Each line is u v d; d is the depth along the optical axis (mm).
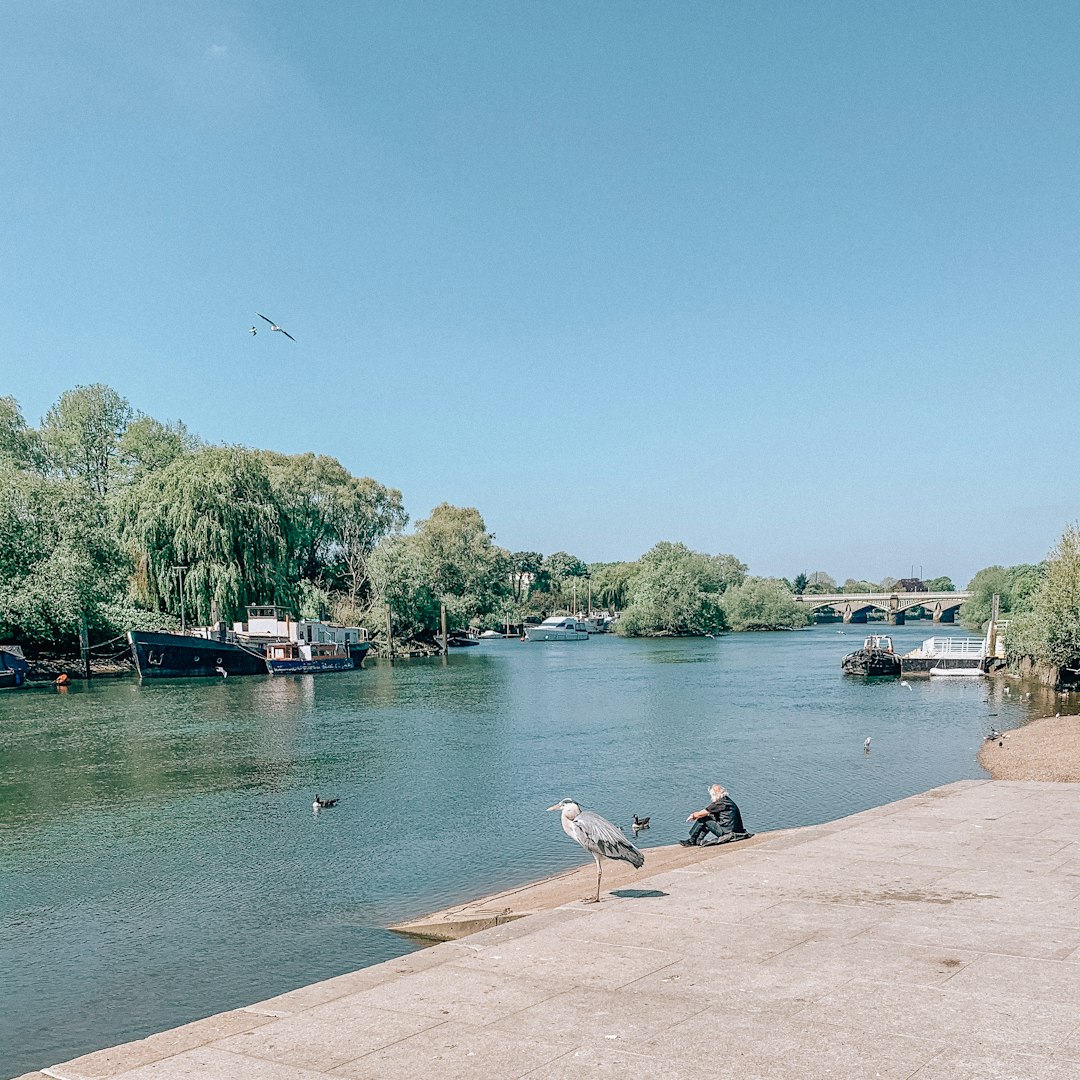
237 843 25359
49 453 99812
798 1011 8398
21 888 21547
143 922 19172
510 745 42500
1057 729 43312
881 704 59531
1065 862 14820
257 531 88500
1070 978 9148
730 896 13219
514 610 195625
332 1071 7520
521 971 10031
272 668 82625
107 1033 14203
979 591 147000
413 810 29203
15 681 72188
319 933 18328
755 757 38812
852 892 13188
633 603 182250
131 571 85125
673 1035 7930
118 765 37469
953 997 8648
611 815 28516
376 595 115062
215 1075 7547
